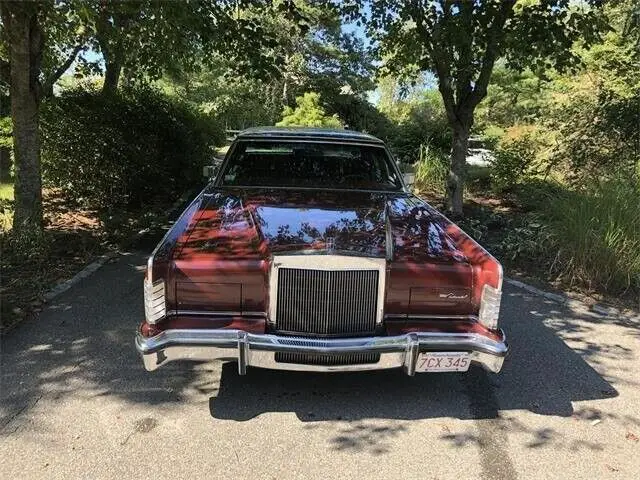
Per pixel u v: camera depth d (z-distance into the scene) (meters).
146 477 2.64
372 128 22.52
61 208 8.33
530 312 5.01
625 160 8.82
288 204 4.11
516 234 6.97
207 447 2.88
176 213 8.61
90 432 2.96
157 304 2.98
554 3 7.08
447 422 3.20
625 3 10.16
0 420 3.03
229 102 29.81
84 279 5.33
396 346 2.99
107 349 3.90
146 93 9.84
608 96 9.34
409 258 3.15
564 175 9.73
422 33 7.55
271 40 7.04
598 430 3.17
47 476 2.61
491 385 3.64
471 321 3.18
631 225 5.88
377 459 2.84
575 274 5.82
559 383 3.71
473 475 2.75
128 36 6.65
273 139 4.95
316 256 2.98
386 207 4.18
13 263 5.52
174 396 3.35
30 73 5.92
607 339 4.46
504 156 10.48
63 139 8.02
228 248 3.20
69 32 6.55
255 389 3.47
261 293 3.06
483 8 7.10
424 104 21.72
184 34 6.41
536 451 2.96
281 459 2.81
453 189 8.43
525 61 7.64
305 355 2.98
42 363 3.68
